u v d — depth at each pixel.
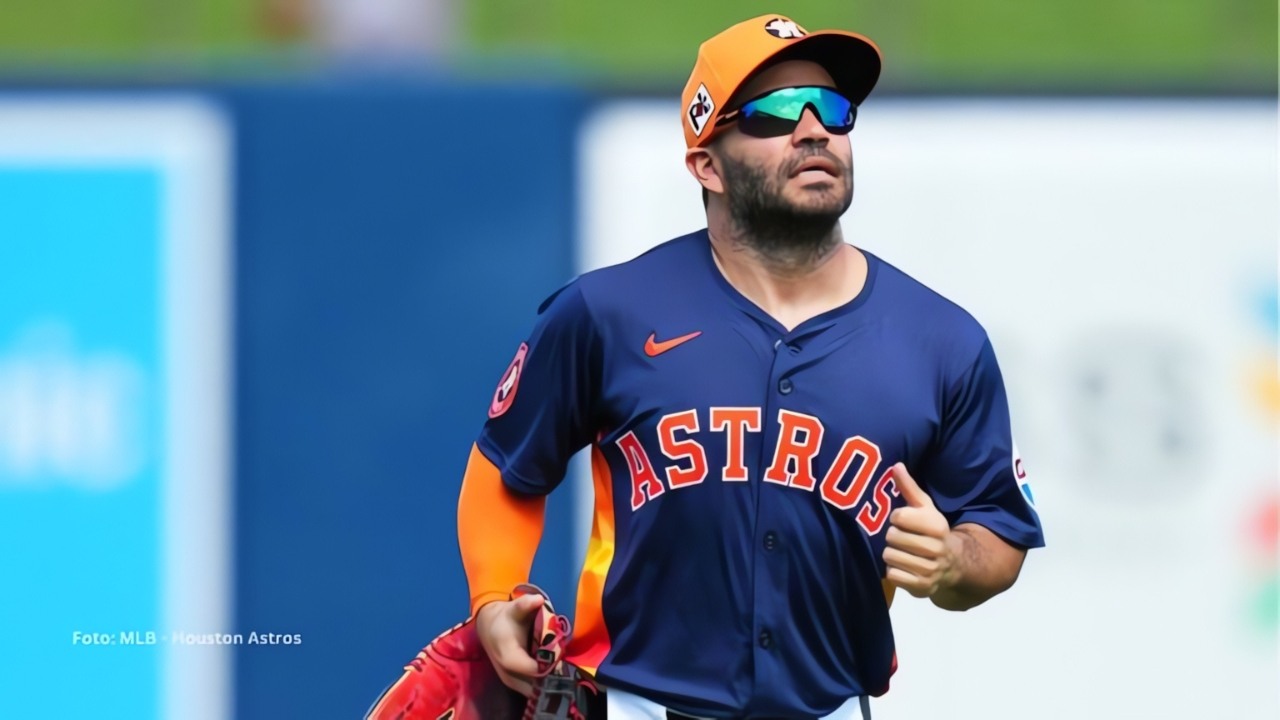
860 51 11.78
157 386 22.42
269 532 22.33
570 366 11.94
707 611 11.59
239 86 22.52
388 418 22.34
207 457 22.39
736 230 11.89
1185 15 39.00
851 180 11.88
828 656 11.80
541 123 22.50
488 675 12.48
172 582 22.33
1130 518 22.45
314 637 22.31
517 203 22.45
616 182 22.48
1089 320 22.48
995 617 22.38
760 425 11.48
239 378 22.39
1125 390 22.47
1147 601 22.42
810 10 38.25
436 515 22.31
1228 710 22.34
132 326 22.44
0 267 22.38
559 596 22.08
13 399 22.34
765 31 11.82
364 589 22.31
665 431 11.53
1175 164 22.48
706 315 11.76
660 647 11.73
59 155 22.45
